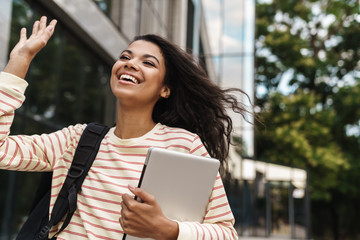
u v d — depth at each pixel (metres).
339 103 17.39
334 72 18.34
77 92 6.52
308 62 16.72
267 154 15.26
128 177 1.17
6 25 4.14
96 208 1.14
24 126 5.05
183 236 1.00
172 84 1.44
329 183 15.20
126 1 8.26
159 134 1.28
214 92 1.49
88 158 1.22
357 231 19.41
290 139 14.24
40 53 5.41
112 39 7.23
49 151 1.24
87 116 6.92
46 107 5.60
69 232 1.15
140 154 1.22
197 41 12.29
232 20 12.37
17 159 1.16
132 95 1.21
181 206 1.09
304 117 15.17
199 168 1.10
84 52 6.75
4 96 1.11
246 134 11.73
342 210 19.50
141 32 9.02
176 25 11.75
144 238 1.04
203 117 1.48
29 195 5.32
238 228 11.69
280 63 17.61
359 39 17.97
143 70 1.24
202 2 12.57
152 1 10.01
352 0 17.23
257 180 12.30
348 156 16.73
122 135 1.27
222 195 1.16
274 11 18.41
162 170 1.05
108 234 1.12
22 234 1.19
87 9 6.18
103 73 7.61
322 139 15.18
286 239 12.00
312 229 20.23
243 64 12.04
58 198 1.17
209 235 1.05
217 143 1.50
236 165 11.73
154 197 1.02
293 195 12.30
